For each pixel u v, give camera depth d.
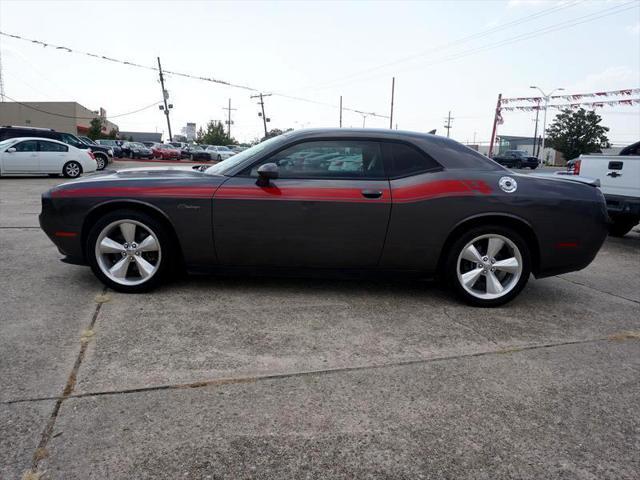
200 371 2.70
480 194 3.81
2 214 7.82
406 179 3.86
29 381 2.52
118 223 3.84
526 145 78.94
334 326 3.43
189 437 2.13
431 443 2.16
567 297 4.43
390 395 2.54
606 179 7.16
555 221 3.86
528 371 2.88
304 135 3.95
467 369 2.87
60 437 2.09
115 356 2.83
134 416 2.26
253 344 3.07
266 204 3.78
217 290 4.09
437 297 4.19
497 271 4.01
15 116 57.22
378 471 1.97
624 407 2.53
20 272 4.42
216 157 40.91
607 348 3.26
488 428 2.29
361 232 3.81
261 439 2.14
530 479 1.96
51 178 15.88
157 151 38.41
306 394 2.52
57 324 3.25
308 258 3.88
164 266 3.91
